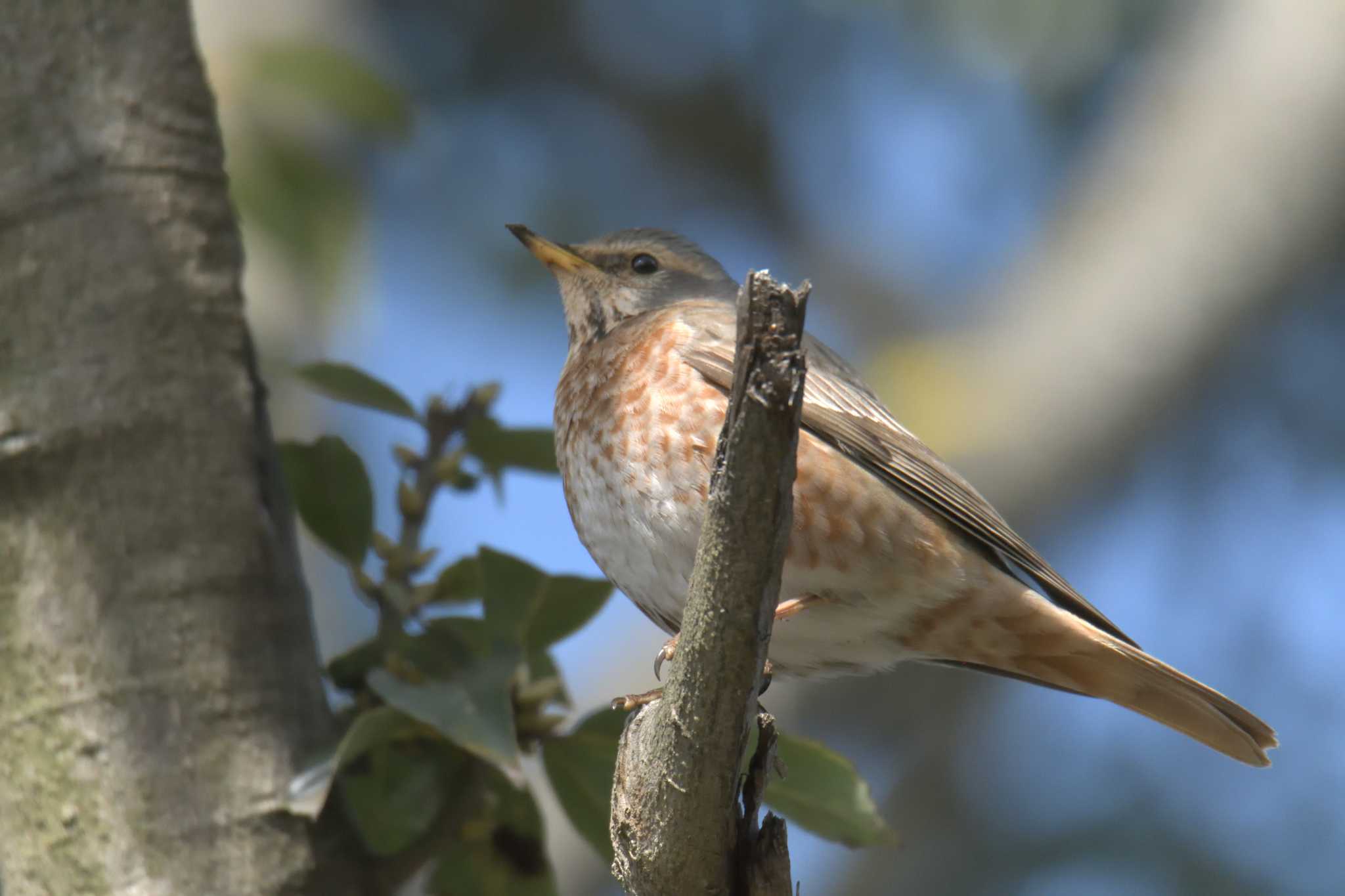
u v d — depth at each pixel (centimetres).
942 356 1708
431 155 1705
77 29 741
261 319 1018
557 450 882
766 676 673
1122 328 1638
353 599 1349
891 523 895
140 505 702
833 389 931
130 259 724
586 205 1833
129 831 670
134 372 713
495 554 770
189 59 766
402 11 1859
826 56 1927
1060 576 922
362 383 834
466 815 766
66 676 683
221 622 702
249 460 733
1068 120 1841
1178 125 1753
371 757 758
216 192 758
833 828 816
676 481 895
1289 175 1683
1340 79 1702
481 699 723
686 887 605
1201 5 1805
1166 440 1664
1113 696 947
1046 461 1588
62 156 725
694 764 579
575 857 1266
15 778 680
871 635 931
